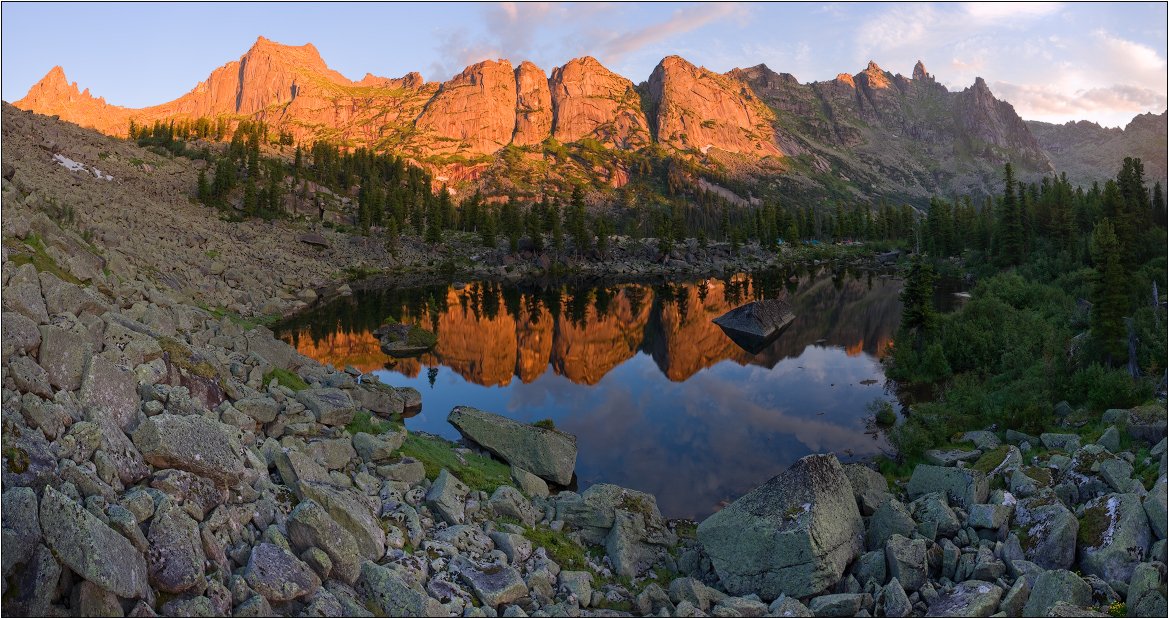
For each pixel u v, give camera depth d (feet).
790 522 54.60
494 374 156.87
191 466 44.83
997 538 57.00
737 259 560.61
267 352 108.47
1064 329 147.13
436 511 58.54
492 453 89.35
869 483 66.74
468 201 654.53
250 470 50.52
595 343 204.44
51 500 33.81
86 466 40.73
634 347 197.36
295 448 59.36
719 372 160.04
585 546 61.52
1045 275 276.00
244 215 458.09
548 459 86.84
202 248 295.69
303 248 407.64
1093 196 434.30
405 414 113.60
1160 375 97.60
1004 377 120.88
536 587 49.14
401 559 47.88
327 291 305.73
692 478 89.81
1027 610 45.70
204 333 100.07
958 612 46.26
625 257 543.39
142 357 65.36
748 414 120.57
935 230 496.23
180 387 62.69
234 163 581.94
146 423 45.83
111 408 51.85
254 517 45.44
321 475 55.83
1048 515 55.42
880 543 58.59
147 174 493.36
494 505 62.28
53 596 31.89
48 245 113.91
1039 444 84.53
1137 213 321.52
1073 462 66.08
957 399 111.24
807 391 136.98
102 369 53.21
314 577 41.11
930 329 153.07
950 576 53.52
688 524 74.64
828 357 173.88
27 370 47.47
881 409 115.65
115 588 32.40
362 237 471.21
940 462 84.02
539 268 481.46
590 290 365.81
